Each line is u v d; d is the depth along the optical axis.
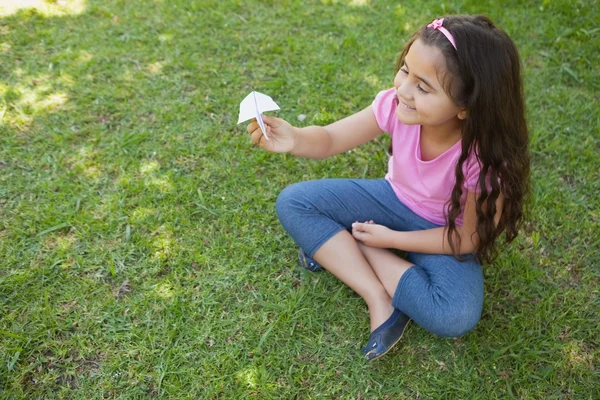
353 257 1.95
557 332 1.97
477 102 1.55
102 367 1.80
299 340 1.91
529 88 2.95
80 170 2.42
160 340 1.88
